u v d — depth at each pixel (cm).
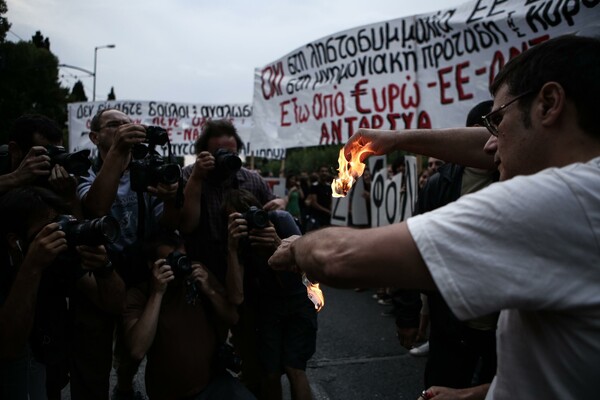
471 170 226
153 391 225
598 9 298
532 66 87
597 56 82
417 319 244
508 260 74
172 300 224
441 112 403
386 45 448
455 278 75
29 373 176
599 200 73
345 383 341
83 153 215
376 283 82
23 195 169
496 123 97
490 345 211
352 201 575
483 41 365
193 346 221
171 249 229
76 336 234
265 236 231
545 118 84
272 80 591
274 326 256
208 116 874
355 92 480
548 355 81
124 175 270
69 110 893
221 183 275
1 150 259
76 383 237
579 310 74
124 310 220
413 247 78
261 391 267
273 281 253
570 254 73
